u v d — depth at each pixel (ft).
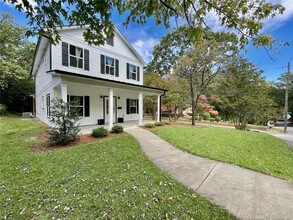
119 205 8.50
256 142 25.44
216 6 8.26
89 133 26.21
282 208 8.63
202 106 61.41
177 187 10.51
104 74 37.78
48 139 19.77
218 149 19.31
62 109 19.75
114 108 41.93
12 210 8.11
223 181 11.62
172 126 37.60
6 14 55.01
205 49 39.04
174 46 66.74
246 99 39.22
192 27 9.25
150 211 8.13
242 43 8.92
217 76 42.91
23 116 53.88
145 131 29.78
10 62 54.54
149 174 12.10
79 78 24.29
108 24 9.75
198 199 9.27
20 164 13.41
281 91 82.23
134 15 9.98
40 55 38.73
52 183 10.50
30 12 8.32
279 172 13.89
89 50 34.71
